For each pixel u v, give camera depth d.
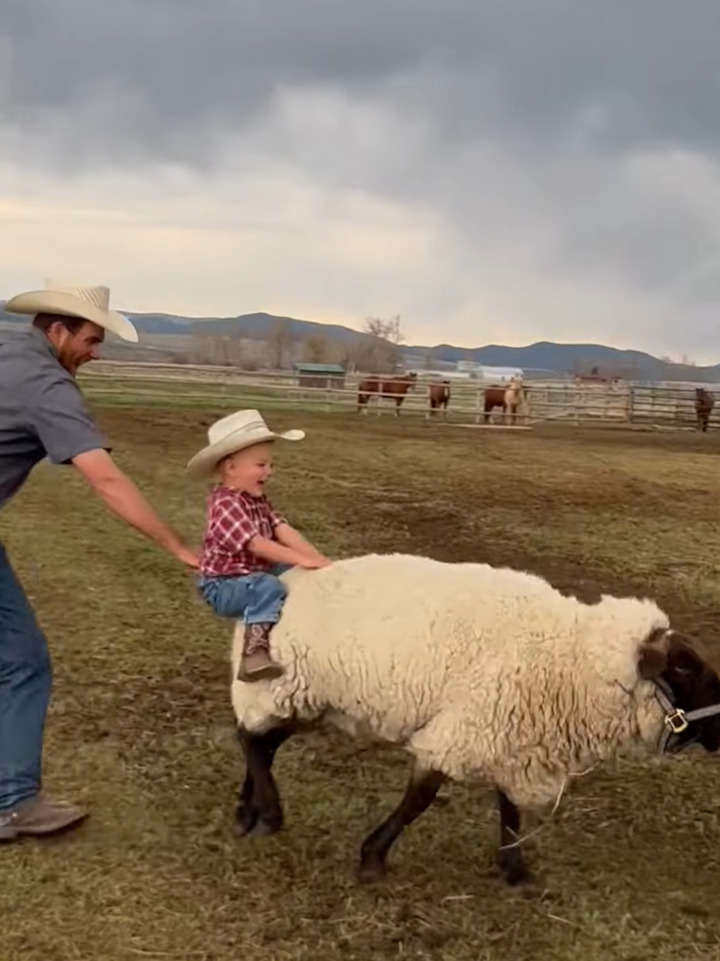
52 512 11.46
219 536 4.34
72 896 4.04
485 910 4.10
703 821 4.96
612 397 32.75
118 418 21.69
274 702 4.28
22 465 4.15
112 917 3.91
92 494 12.70
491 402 29.31
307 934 3.88
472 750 4.07
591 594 9.37
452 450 20.16
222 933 3.86
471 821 4.82
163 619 7.66
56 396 4.00
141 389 29.58
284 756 5.45
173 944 3.78
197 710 5.98
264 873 4.29
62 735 5.51
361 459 17.88
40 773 4.49
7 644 4.34
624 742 4.24
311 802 4.93
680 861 4.59
